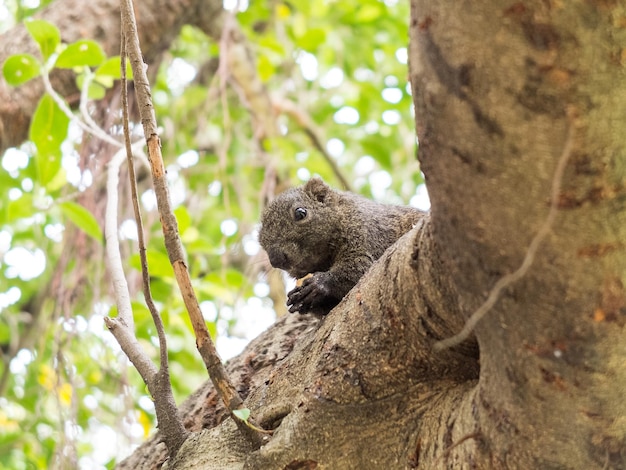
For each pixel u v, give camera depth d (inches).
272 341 271.9
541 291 140.0
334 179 490.3
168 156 449.1
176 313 346.3
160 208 200.1
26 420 422.0
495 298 143.3
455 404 177.2
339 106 558.9
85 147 370.9
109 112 378.6
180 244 200.2
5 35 375.2
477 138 133.5
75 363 369.1
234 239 447.2
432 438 178.1
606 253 135.3
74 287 361.4
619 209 132.8
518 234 137.3
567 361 145.1
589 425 151.7
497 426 160.1
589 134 128.0
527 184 133.1
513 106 129.1
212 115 473.1
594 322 140.3
